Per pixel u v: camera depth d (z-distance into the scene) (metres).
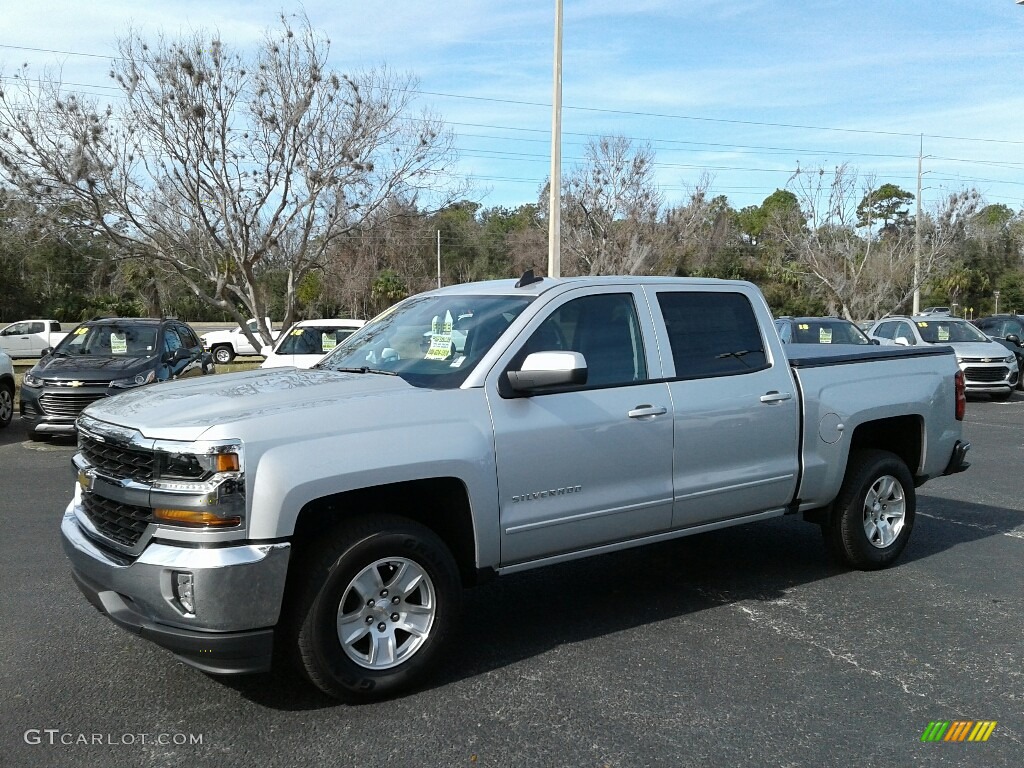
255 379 4.78
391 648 4.24
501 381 4.59
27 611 5.46
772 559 6.66
